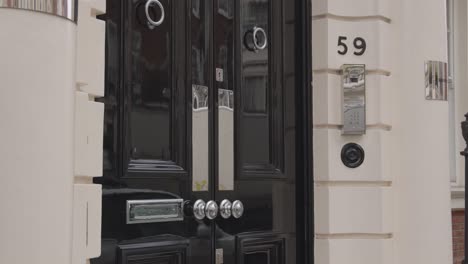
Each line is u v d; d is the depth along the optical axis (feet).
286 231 16.01
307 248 16.29
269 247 15.60
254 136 15.53
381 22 16.75
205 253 14.17
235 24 15.26
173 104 13.85
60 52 7.83
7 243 7.33
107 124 12.65
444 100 17.16
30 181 7.47
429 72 16.90
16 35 7.58
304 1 16.66
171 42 13.91
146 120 13.34
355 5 16.78
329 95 16.49
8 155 7.41
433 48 17.04
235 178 14.97
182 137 13.96
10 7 7.59
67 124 7.86
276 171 15.87
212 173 14.49
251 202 15.25
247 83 15.48
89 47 11.60
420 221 16.61
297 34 16.66
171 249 13.48
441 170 16.94
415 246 16.57
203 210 14.11
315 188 16.49
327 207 16.31
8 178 7.39
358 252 16.46
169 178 13.60
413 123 16.76
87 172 11.46
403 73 16.84
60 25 7.86
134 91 13.16
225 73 14.98
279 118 16.08
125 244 12.76
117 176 12.73
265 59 15.93
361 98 16.52
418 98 16.81
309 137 16.49
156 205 13.30
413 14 16.92
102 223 12.40
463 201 26.45
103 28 11.94
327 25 16.51
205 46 14.56
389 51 16.88
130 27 13.15
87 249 11.33
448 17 27.55
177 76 13.94
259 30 15.80
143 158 13.26
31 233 7.43
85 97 11.46
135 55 13.23
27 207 7.43
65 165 7.80
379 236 16.48
